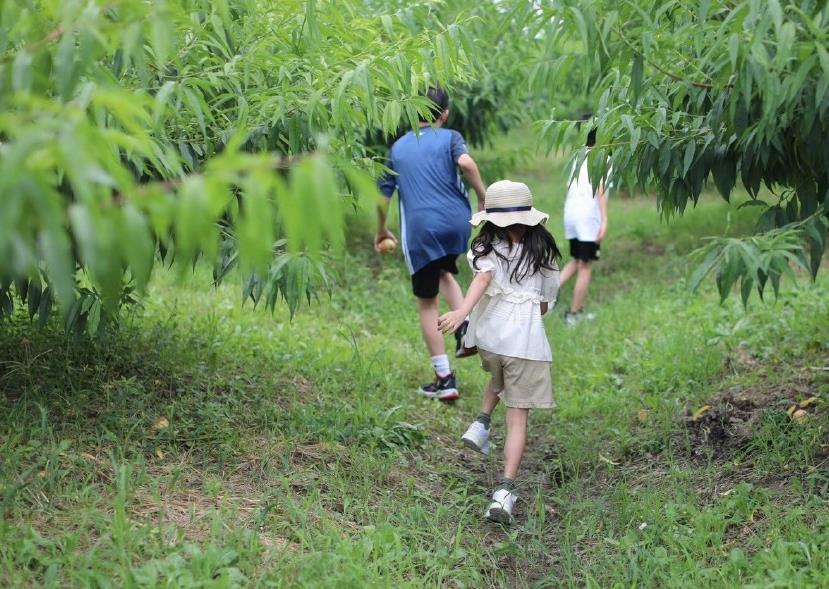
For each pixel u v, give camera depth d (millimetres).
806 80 3240
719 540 3518
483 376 6191
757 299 6852
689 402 5168
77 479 3465
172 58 3086
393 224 10547
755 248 3129
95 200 1810
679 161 3867
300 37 3932
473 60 4125
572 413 5441
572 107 9852
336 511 3766
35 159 1717
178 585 2779
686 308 7355
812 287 6906
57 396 4133
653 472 4434
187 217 1718
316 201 1744
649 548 3582
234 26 3936
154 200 1800
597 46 3320
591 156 4016
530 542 3852
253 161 1720
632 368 6090
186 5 3359
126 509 3309
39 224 1807
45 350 4562
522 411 4238
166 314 6070
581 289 7750
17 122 1836
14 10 2447
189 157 3826
